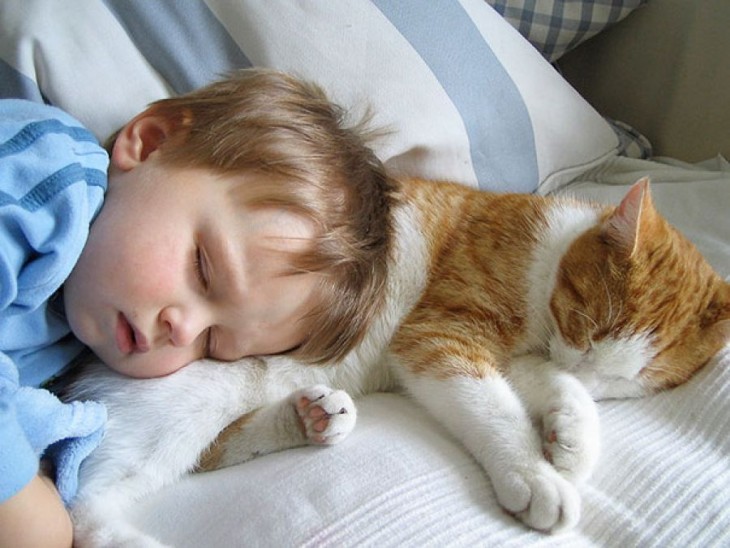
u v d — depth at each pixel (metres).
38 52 1.04
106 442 0.89
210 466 0.95
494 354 1.18
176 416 0.93
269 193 0.95
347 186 1.07
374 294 1.12
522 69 1.50
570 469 0.94
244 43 1.19
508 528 0.84
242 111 1.02
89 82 1.06
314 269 0.98
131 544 0.76
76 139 0.90
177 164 0.93
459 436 1.00
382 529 0.75
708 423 1.05
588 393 1.11
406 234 1.25
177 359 0.95
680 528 0.86
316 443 0.90
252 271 0.92
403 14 1.32
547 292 1.23
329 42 1.23
